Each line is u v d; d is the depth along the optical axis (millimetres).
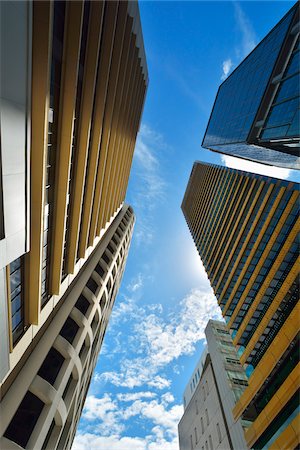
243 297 40812
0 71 9828
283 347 27062
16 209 12609
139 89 45375
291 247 33625
